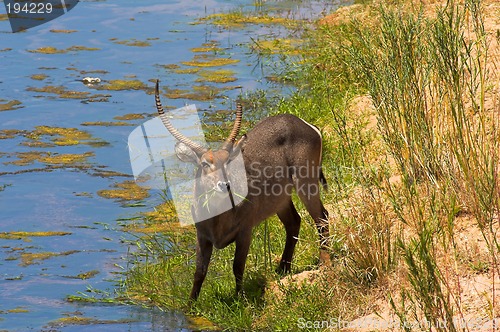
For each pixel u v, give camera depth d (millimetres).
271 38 67688
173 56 64938
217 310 31031
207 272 34281
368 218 30688
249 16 75875
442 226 29422
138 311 31828
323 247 32625
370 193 31422
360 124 43000
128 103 55406
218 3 81938
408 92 32531
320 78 54469
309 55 60875
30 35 71625
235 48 66125
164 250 36781
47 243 37812
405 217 31734
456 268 26516
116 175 45281
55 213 40844
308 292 30344
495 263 26594
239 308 30859
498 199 30062
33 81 59875
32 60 64750
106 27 74000
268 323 29891
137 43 68875
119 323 30609
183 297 32469
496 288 26922
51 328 30094
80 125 51938
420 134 32031
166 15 77812
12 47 68062
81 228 39344
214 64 62531
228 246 35781
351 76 50844
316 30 68438
